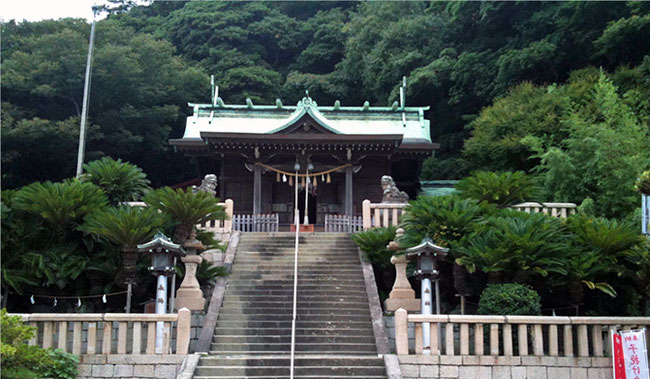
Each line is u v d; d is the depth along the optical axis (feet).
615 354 36.70
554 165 70.18
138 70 115.85
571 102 89.97
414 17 142.92
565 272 43.27
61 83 113.09
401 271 50.47
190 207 47.80
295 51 176.24
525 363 38.24
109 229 45.09
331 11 180.65
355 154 86.99
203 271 50.72
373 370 38.17
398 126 101.76
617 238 46.16
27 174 117.50
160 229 46.96
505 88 114.93
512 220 46.73
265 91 151.12
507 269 44.06
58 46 112.68
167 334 38.91
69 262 50.42
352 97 158.20
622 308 48.57
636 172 64.75
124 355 37.96
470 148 97.50
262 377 37.29
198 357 38.58
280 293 50.52
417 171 98.32
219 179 95.91
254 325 45.62
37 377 33.35
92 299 51.01
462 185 58.70
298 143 84.53
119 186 56.70
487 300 41.68
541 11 116.67
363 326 45.75
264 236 63.72
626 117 78.07
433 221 47.32
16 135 104.12
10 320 32.60
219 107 104.06
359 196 93.81
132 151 130.72
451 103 125.80
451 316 38.63
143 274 49.49
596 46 102.63
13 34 126.21
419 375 38.06
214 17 163.22
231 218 62.90
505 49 120.88
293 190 95.40
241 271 54.70
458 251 44.65
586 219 49.44
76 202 51.42
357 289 51.44
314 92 155.84
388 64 138.51
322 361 39.14
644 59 94.63
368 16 152.35
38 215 51.96
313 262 56.90
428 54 136.87
